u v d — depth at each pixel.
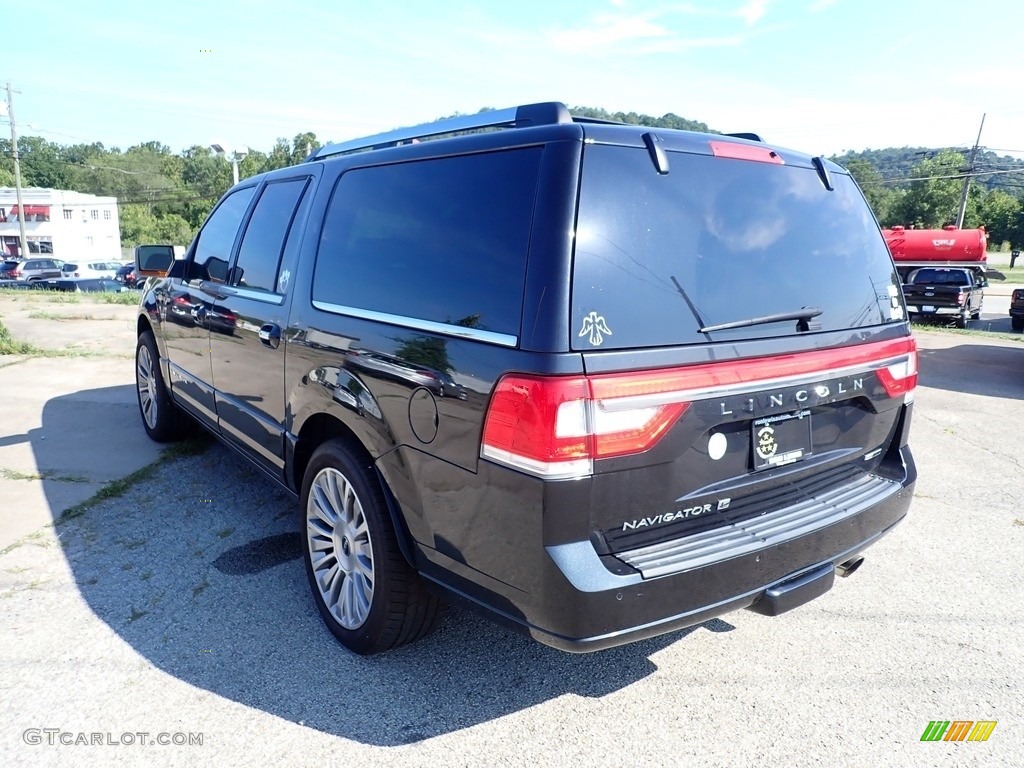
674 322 2.26
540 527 2.09
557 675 2.89
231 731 2.50
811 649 3.13
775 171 2.73
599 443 2.08
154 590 3.42
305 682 2.78
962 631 3.29
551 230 2.14
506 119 2.62
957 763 2.45
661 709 2.70
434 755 2.41
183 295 4.65
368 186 3.02
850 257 2.91
